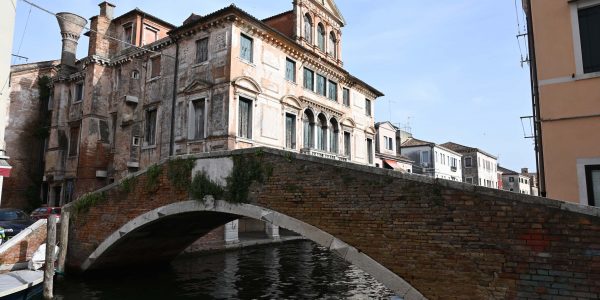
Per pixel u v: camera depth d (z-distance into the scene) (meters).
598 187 7.84
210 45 18.78
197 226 13.85
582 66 8.21
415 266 6.69
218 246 18.31
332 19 26.44
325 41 25.42
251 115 18.86
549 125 8.42
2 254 11.85
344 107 26.02
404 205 6.94
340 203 7.69
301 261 17.06
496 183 58.88
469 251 6.23
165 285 12.66
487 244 6.09
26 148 27.41
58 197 25.66
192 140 18.72
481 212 6.19
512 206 5.93
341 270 15.21
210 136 17.94
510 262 5.88
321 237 7.76
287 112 21.16
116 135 22.89
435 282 6.48
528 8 9.88
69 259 13.70
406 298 6.67
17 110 27.17
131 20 23.75
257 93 19.20
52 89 27.94
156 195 11.35
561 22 8.52
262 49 19.81
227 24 18.27
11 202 26.34
